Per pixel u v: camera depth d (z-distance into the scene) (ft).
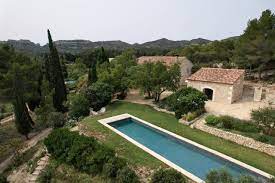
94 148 53.67
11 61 139.85
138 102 113.70
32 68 140.97
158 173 43.93
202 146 62.49
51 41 116.16
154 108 101.71
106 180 47.03
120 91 124.26
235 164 53.52
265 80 136.67
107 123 80.74
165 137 73.67
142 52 298.35
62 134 61.11
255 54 125.49
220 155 57.16
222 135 69.10
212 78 106.11
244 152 59.47
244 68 146.10
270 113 64.13
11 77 124.67
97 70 146.72
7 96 126.31
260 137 61.72
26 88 129.29
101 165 49.73
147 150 58.75
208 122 75.46
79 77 217.15
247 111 87.61
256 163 53.62
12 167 69.15
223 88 101.09
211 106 96.84
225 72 107.86
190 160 58.59
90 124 78.13
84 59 290.97
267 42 120.98
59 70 115.96
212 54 195.00
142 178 47.55
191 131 74.38
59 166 56.39
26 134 92.53
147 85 107.65
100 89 106.63
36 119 108.78
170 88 107.65
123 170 45.62
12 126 112.06
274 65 131.64
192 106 85.92
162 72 106.32
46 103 113.39
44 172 55.62
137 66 124.16
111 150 52.90
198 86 109.50
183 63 148.97
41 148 72.49
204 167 54.95
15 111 90.38
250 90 122.62
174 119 86.89
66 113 112.16
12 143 81.87
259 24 131.23
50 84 132.67
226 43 195.62
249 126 68.85
